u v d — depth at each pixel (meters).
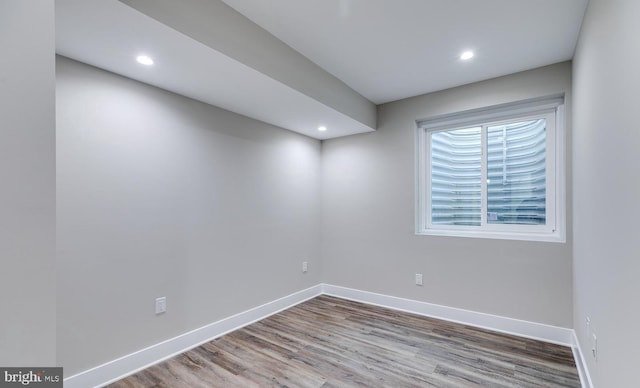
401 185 3.43
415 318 3.17
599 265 1.59
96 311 1.98
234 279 2.93
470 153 3.22
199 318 2.61
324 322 3.07
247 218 3.07
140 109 2.22
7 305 0.85
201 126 2.64
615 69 1.27
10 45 0.85
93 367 1.96
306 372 2.16
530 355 2.37
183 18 1.60
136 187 2.20
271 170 3.36
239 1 1.79
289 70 2.31
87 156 1.95
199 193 2.62
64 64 1.85
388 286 3.52
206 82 2.23
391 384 2.01
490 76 2.83
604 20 1.42
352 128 3.51
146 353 2.23
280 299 3.43
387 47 2.32
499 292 2.85
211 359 2.34
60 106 1.84
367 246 3.68
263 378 2.09
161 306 2.34
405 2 1.79
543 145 2.83
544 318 2.64
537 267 2.68
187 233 2.53
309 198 3.89
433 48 2.33
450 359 2.33
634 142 1.08
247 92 2.42
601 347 1.56
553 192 2.76
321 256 4.08
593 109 1.68
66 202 1.86
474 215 3.20
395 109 3.46
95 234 1.98
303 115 3.03
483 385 2.00
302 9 1.86
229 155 2.89
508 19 1.96
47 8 0.92
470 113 3.12
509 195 3.02
